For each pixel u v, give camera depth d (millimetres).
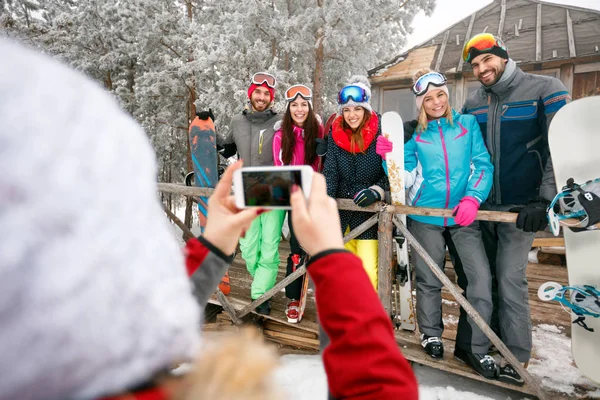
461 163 1989
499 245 2025
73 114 216
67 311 180
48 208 180
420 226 2127
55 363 181
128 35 10484
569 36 6930
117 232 212
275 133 2805
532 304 3115
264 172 539
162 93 9836
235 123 3035
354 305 390
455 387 2188
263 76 2943
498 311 2141
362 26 7848
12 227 170
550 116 1831
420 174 2104
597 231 1731
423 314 2189
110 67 10891
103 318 196
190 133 3064
